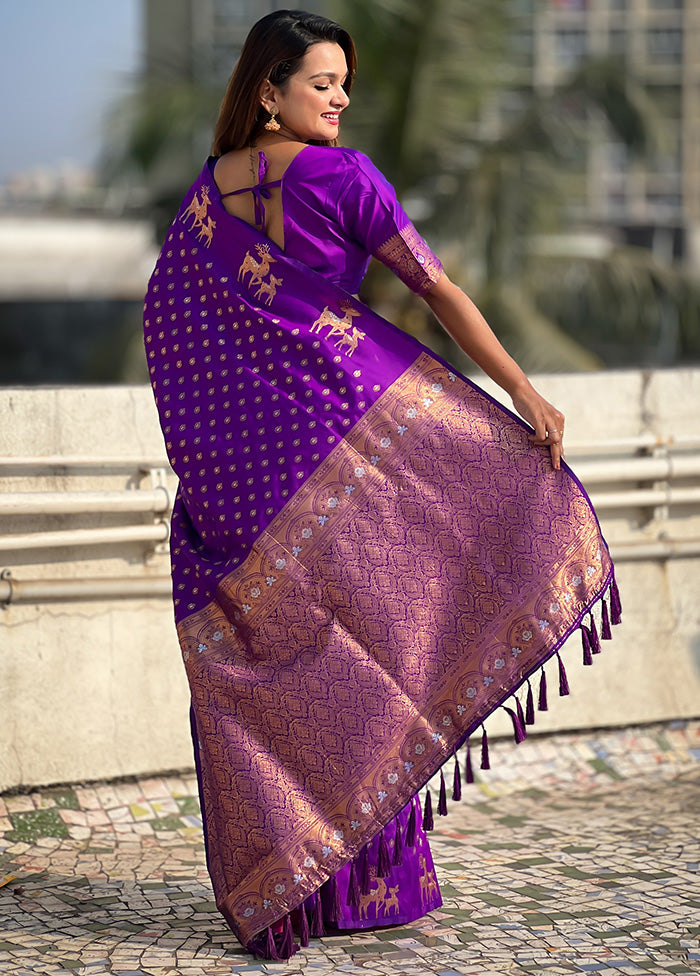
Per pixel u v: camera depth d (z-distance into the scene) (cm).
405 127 1228
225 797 265
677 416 432
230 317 274
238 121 274
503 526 276
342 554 269
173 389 279
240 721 268
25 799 357
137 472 375
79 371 2134
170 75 1361
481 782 402
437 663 272
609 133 1341
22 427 362
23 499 348
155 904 298
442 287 271
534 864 324
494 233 1302
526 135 1306
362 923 278
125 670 374
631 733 428
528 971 257
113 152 1338
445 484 274
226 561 275
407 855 284
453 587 273
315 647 269
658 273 1452
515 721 274
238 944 272
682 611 434
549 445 277
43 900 301
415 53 1193
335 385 270
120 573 372
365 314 272
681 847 333
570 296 1453
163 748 379
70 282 2167
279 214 269
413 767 269
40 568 362
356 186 264
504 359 274
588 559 279
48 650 363
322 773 266
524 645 275
